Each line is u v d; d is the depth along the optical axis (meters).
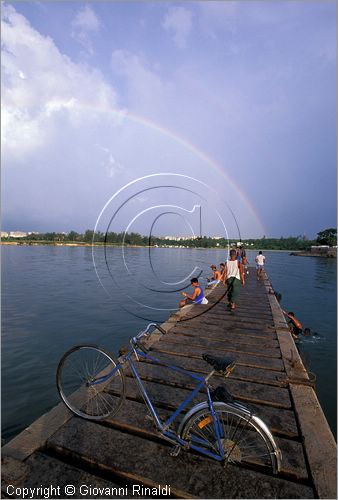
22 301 14.66
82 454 2.59
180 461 2.56
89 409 3.21
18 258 46.75
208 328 6.52
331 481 2.31
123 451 2.65
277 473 2.42
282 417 3.21
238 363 4.62
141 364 4.41
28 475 2.40
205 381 2.69
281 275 36.25
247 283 15.67
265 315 7.86
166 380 3.93
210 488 2.29
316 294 21.70
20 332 9.73
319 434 2.85
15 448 2.63
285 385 3.92
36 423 2.99
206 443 2.62
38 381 6.42
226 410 2.52
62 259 45.19
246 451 2.66
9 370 6.95
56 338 9.20
